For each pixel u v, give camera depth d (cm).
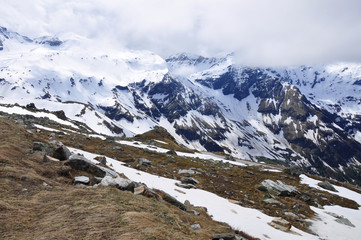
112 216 1174
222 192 4081
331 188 5978
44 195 1373
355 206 5016
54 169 1903
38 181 1559
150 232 1065
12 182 1431
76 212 1176
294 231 2956
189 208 2380
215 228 1881
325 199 5000
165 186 3234
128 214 1202
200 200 3048
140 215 1229
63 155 2269
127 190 1797
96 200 1380
